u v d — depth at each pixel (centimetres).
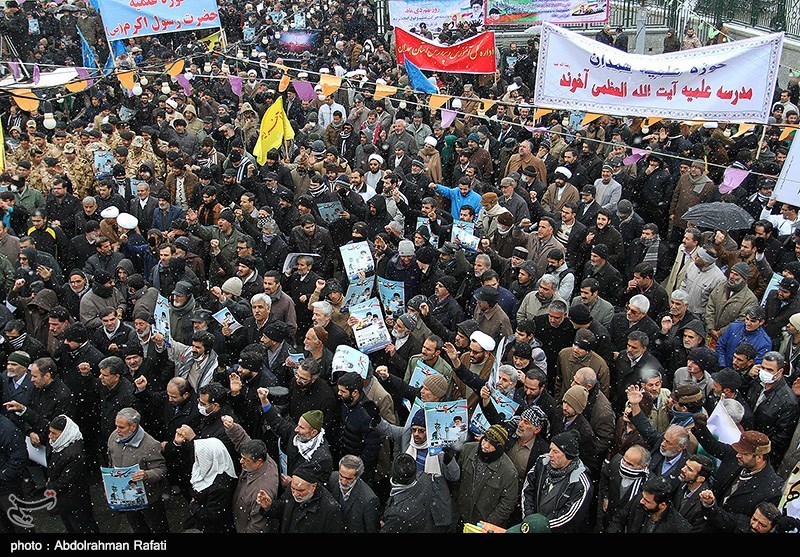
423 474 629
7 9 2459
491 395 712
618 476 629
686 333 805
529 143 1360
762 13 2222
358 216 1170
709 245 970
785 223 1070
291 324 909
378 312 823
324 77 1484
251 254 1000
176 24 1792
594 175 1341
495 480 643
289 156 1484
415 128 1595
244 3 2912
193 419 732
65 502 695
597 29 2525
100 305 911
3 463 709
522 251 959
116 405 747
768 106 1077
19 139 1405
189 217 1070
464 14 2567
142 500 674
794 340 820
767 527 562
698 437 657
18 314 955
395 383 752
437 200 1245
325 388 743
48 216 1173
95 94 1795
